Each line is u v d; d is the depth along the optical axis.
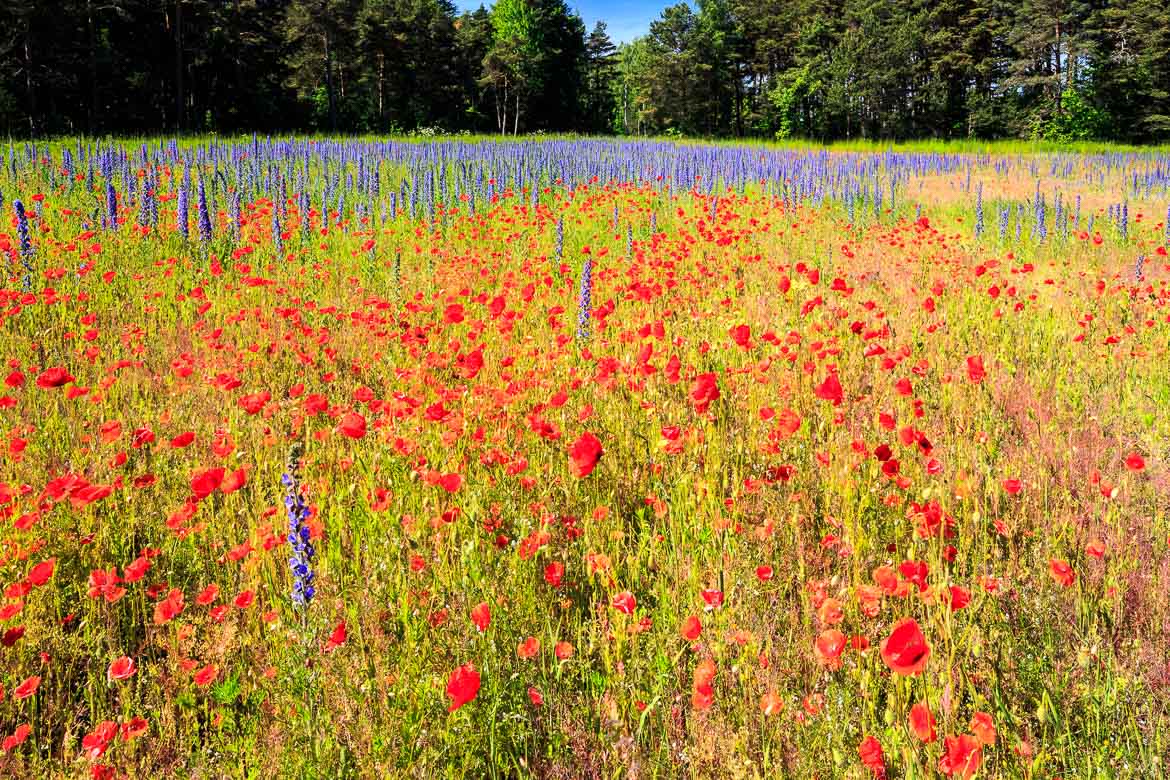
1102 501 3.68
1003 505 3.73
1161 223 14.88
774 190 17.81
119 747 2.27
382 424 4.27
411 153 22.80
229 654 2.69
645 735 2.33
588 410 3.94
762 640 2.66
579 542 3.31
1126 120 52.25
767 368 5.05
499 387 4.68
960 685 2.35
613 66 99.69
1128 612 2.98
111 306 7.19
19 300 6.02
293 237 11.04
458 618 2.63
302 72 58.94
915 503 3.54
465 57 70.06
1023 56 57.34
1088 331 6.97
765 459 3.96
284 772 2.13
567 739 2.31
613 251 11.73
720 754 2.23
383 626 2.69
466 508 3.27
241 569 3.14
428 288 8.70
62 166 14.20
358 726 2.24
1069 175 23.86
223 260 9.45
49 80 33.97
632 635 2.60
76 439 4.20
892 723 2.13
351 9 55.12
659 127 80.31
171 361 5.70
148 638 2.81
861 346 5.80
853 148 39.31
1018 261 11.51
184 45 41.22
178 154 19.25
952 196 19.45
